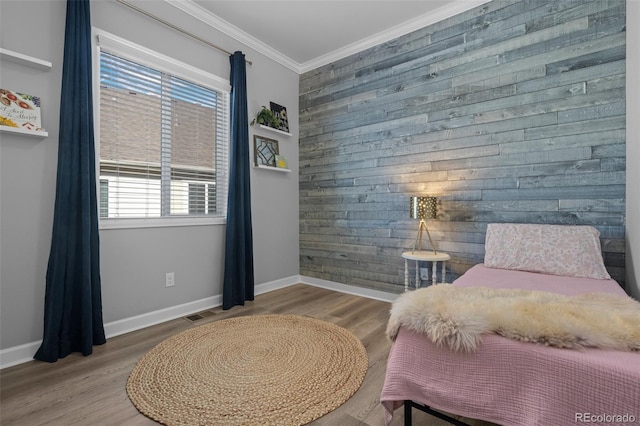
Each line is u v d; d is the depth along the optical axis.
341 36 3.26
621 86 2.09
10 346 1.86
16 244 1.89
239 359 1.92
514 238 2.27
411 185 3.05
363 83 3.39
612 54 2.12
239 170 3.07
